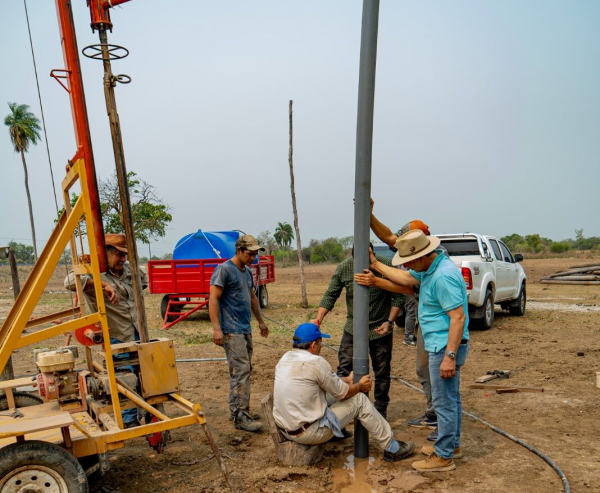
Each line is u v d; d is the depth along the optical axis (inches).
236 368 217.2
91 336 171.2
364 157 178.7
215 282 212.5
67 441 141.8
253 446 200.4
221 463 156.7
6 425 135.1
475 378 297.1
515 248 2952.8
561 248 2645.2
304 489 163.8
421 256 169.2
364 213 181.2
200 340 446.6
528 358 342.6
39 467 133.3
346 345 215.0
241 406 216.1
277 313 616.4
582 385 274.2
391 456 182.9
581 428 211.3
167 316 530.0
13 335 140.9
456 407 175.8
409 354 369.4
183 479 172.4
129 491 164.6
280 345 408.5
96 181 178.5
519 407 240.2
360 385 182.4
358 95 178.7
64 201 170.1
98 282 148.5
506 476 169.0
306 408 173.8
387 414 237.0
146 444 204.7
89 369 185.0
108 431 148.3
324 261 3011.8
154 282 539.5
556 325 477.7
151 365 174.6
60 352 176.7
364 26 175.6
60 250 146.9
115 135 173.9
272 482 169.3
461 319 165.9
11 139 1296.8
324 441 178.2
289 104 650.2
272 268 687.7
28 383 182.7
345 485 166.1
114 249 213.8
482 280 437.4
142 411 209.2
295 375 173.6
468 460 182.4
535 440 199.0
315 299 806.5
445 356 166.2
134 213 1019.9
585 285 943.7
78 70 172.1
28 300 143.2
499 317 540.7
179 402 168.9
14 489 131.3
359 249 182.7
